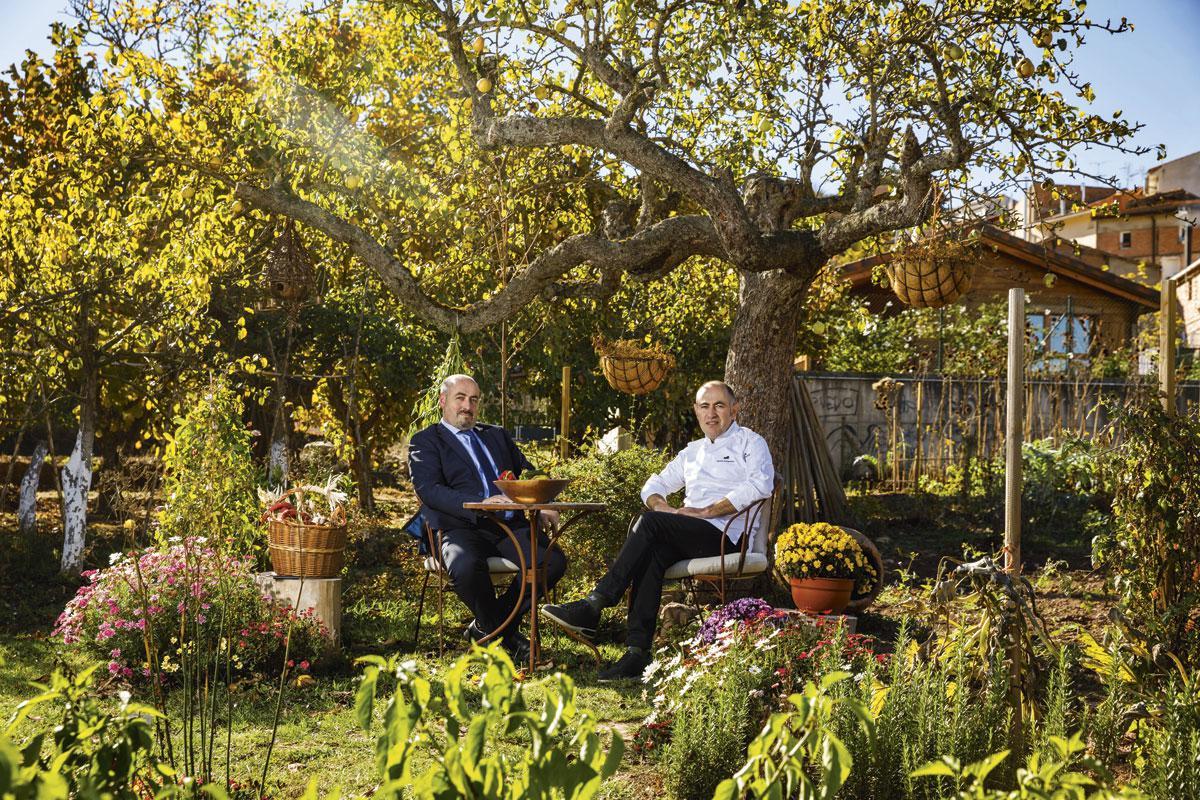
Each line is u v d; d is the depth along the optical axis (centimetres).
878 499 1165
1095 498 1014
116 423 1102
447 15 574
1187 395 1441
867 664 346
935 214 536
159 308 819
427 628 619
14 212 765
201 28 845
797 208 673
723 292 1079
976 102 582
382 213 770
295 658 510
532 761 136
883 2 630
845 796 283
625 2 538
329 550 542
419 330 1062
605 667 531
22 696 445
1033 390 1220
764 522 580
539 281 663
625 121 555
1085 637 365
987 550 902
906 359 1605
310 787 133
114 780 153
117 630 482
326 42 840
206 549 458
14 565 803
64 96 971
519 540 566
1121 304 1862
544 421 1141
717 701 348
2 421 896
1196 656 387
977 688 302
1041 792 137
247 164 757
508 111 692
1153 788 272
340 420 1074
